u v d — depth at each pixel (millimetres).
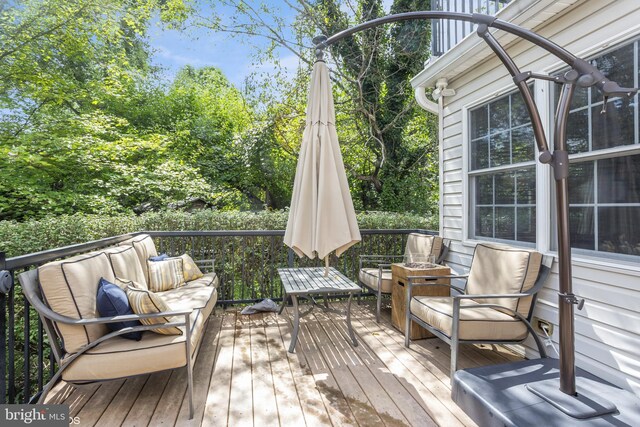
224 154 10984
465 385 1712
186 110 11125
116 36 8336
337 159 2562
